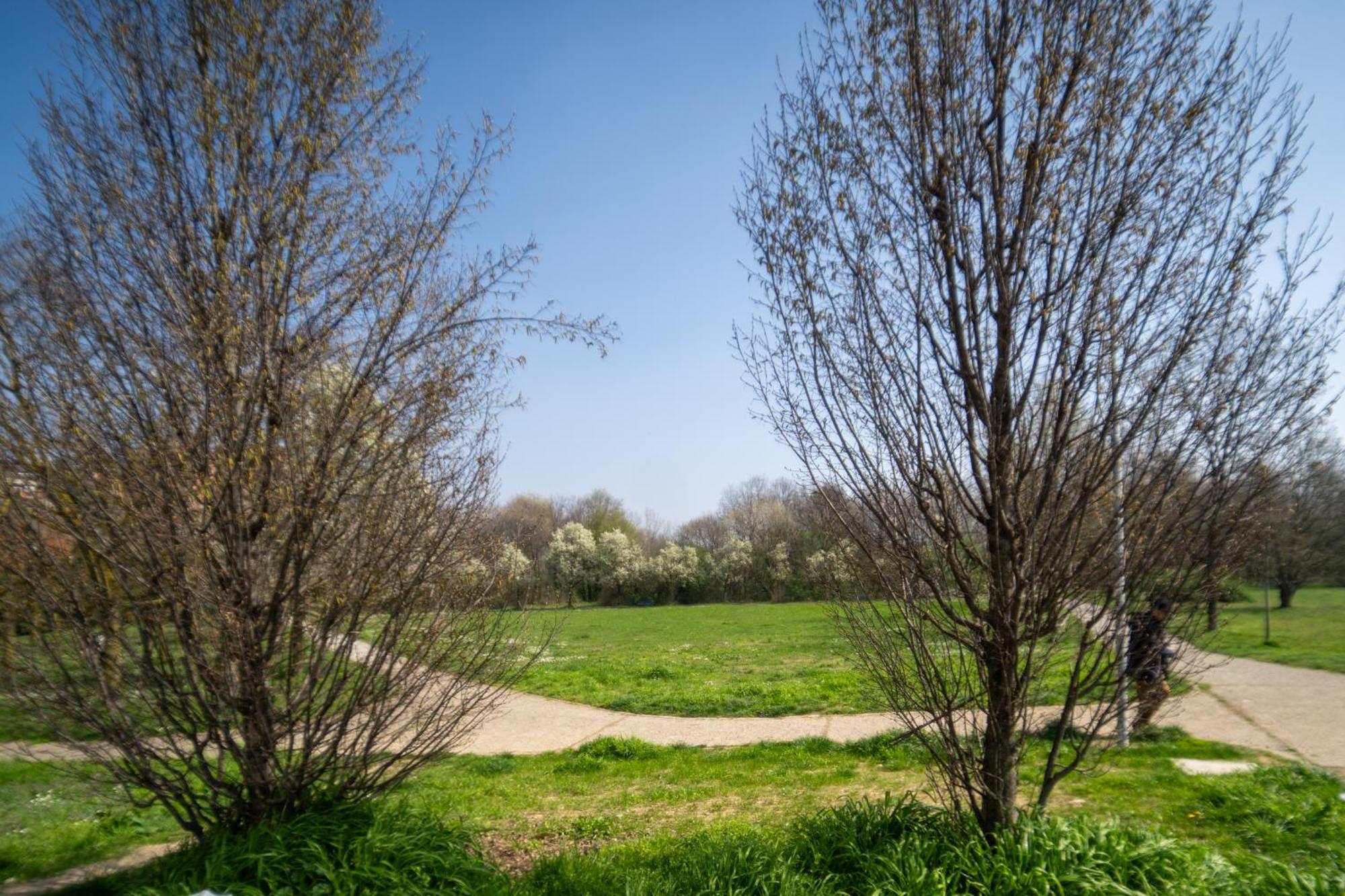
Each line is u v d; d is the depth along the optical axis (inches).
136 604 180.9
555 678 663.1
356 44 210.2
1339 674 524.7
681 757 386.6
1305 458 219.3
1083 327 172.4
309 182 204.2
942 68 181.0
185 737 188.9
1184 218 173.0
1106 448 173.8
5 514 175.0
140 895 167.6
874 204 187.5
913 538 183.5
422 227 213.2
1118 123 173.2
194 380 188.2
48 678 179.9
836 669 676.7
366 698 197.0
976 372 178.9
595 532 2464.3
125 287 191.3
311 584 192.5
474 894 183.2
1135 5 174.6
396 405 200.7
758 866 188.1
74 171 195.9
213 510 181.8
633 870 208.1
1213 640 187.5
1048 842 173.9
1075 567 176.7
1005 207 179.0
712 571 2203.5
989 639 181.2
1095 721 191.0
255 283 196.5
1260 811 241.8
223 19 201.5
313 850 175.5
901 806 207.0
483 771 375.2
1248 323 173.6
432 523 202.2
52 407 180.9
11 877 221.6
